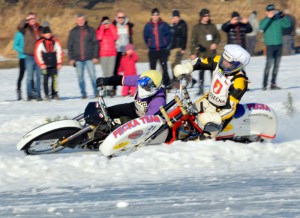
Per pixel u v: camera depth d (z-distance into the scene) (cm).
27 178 2414
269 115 3033
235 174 2369
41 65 5650
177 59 6000
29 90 5816
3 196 2141
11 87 7131
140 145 2800
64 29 11144
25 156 2825
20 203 2025
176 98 2927
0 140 3597
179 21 5994
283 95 5338
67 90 6606
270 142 3105
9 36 11069
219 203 1920
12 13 11306
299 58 8994
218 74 2900
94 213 1866
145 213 1841
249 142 3078
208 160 2559
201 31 5534
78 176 2414
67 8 11662
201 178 2314
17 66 9444
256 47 10106
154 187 2192
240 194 2033
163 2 12938
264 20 5800
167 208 1888
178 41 5972
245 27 5669
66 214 1864
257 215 1764
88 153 2955
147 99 2934
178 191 2116
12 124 4038
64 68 9088
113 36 5769
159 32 5794
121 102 5203
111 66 5794
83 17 5703
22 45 5809
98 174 2434
